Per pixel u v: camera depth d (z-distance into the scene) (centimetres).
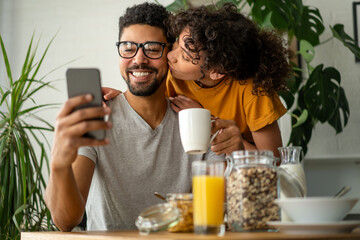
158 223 104
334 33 299
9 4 383
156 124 172
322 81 285
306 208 102
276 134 190
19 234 244
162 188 166
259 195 108
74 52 374
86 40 374
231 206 110
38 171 252
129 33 165
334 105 284
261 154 109
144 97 167
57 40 376
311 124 290
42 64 373
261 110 186
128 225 161
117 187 162
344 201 100
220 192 101
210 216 99
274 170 110
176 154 171
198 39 161
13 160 245
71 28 376
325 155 320
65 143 108
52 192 124
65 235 117
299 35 300
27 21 380
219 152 153
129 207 162
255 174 108
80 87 112
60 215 131
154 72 164
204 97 189
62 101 368
